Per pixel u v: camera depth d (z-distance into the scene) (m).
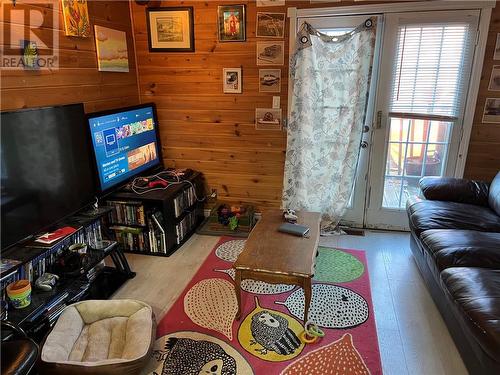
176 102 3.70
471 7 2.86
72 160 2.38
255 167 3.73
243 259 2.12
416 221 2.66
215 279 2.75
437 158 3.32
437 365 1.90
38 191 2.09
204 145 3.79
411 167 3.40
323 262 2.98
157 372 1.88
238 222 3.57
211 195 3.93
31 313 1.86
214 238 3.49
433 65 3.05
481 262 2.02
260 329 2.19
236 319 2.27
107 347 1.96
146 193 3.12
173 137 3.83
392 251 3.16
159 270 2.90
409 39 3.04
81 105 2.46
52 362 1.73
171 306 2.43
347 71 3.20
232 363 1.93
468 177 3.29
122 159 3.16
